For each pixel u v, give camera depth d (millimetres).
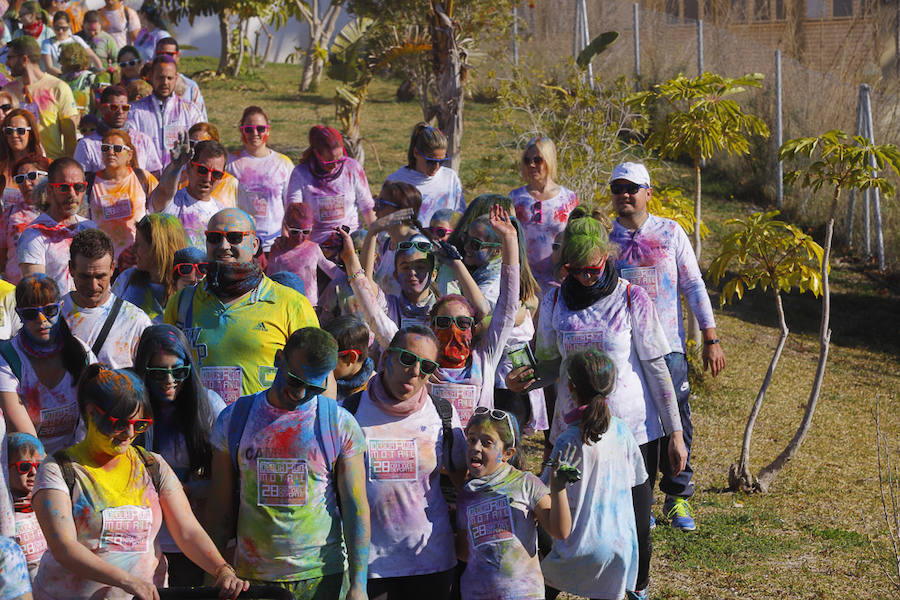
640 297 8078
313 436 5828
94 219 11297
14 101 15117
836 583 9367
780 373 16688
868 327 19547
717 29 30188
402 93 37844
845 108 25328
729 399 15242
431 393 7297
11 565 4684
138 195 11469
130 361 7449
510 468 6570
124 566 5348
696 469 12523
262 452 5809
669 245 9891
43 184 10430
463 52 19922
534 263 11688
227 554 6188
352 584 5836
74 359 6957
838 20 30125
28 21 21031
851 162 11469
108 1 26812
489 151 28312
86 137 13289
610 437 7125
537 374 8266
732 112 14617
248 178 12641
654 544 10117
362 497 5945
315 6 39000
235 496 6066
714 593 9047
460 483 6660
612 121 19453
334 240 9656
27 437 6402
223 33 40500
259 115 12547
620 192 9820
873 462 13055
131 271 8406
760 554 9977
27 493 6395
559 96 20297
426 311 8414
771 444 13500
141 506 5441
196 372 6223
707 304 10078
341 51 28391
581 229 7977
